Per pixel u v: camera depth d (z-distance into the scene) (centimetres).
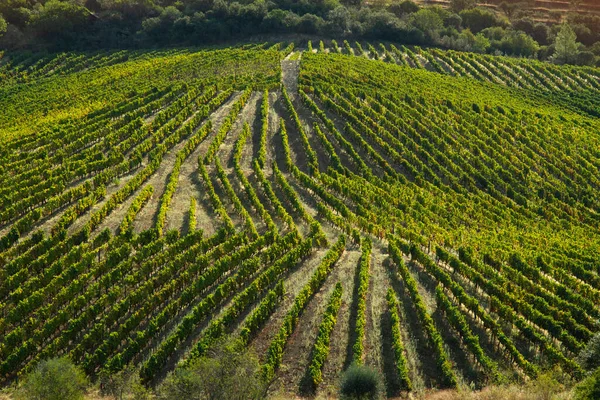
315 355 3606
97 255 5028
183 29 13150
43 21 12700
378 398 3284
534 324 4341
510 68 12525
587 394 3012
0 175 6350
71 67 11950
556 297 4619
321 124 8562
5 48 12544
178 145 7669
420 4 17388
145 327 4175
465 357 3822
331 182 6662
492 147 8138
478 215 6278
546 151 8138
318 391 3447
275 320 4166
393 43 13662
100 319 4241
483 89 10681
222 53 11775
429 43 13875
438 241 5578
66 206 5922
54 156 6906
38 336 3931
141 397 3250
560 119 9512
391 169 7262
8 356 3738
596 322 4281
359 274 4694
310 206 6316
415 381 3519
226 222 5581
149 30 13138
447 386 3491
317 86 9644
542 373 3528
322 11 14625
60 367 3203
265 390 3306
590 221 6556
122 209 5931
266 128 8194
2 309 4250
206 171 6794
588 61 13400
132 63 11431
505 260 5228
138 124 7988
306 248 5100
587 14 16688
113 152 7038
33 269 4750
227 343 3381
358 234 5441
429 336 3919
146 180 6644
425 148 7912
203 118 8544
